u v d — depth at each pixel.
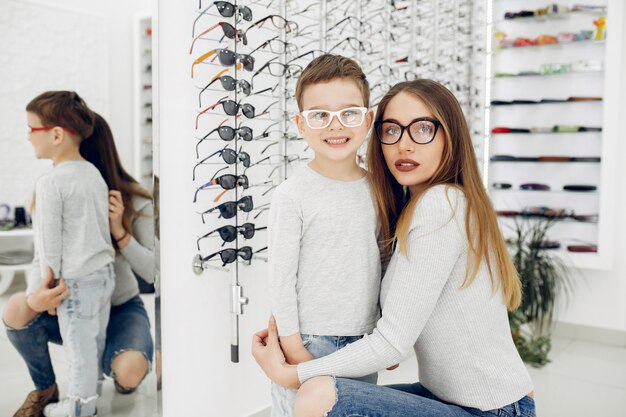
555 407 2.71
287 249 1.37
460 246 1.26
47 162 1.59
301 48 2.39
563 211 3.69
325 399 1.22
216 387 2.15
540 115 3.80
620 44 3.34
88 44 1.66
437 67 3.33
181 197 1.97
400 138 1.39
